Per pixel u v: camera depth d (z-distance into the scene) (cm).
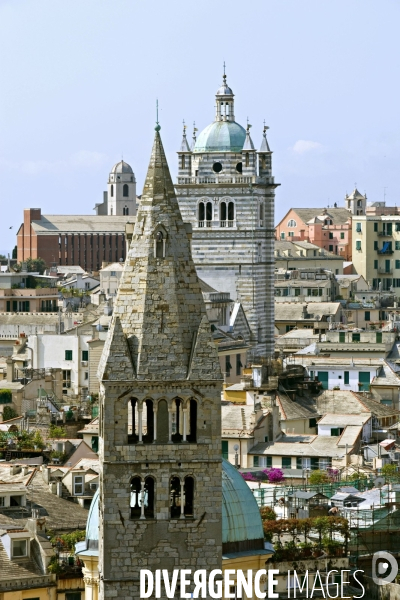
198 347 12188
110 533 12206
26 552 16525
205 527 12250
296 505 18225
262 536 14788
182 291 12294
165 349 12194
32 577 16288
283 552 16350
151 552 12244
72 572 16475
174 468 12200
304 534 16788
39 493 19000
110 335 12269
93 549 14762
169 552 12262
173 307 12250
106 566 12225
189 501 12281
